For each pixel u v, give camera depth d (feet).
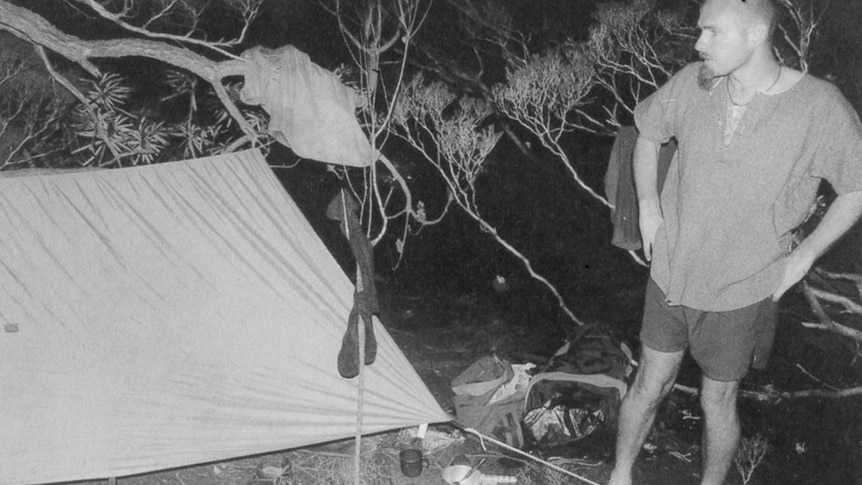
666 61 20.07
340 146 17.89
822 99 7.52
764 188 7.81
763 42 7.46
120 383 13.62
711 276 8.23
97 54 16.97
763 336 8.70
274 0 25.82
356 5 24.48
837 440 15.75
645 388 9.29
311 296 14.79
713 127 7.89
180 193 15.10
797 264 8.12
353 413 14.47
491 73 29.91
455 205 28.96
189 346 14.10
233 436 13.96
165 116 24.17
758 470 14.98
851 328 17.67
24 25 16.57
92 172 15.02
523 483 14.25
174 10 24.12
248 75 17.22
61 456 13.15
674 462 14.79
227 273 14.64
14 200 14.39
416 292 24.32
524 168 29.71
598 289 23.53
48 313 13.71
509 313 22.52
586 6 27.12
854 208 7.80
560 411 15.05
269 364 14.35
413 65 28.43
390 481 14.57
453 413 16.84
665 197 8.65
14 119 22.20
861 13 16.16
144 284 14.25
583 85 20.70
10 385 13.25
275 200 15.56
